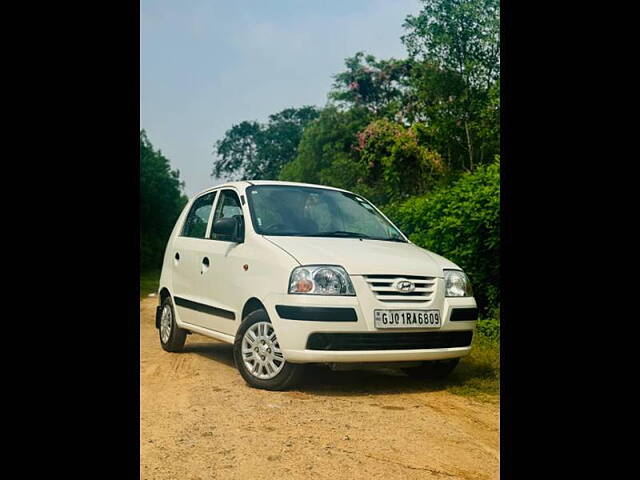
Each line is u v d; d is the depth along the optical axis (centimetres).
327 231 661
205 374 664
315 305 538
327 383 612
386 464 383
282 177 4434
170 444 418
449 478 361
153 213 5456
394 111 2770
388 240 683
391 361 556
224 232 633
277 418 482
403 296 566
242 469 372
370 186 2659
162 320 830
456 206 898
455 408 523
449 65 2164
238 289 621
